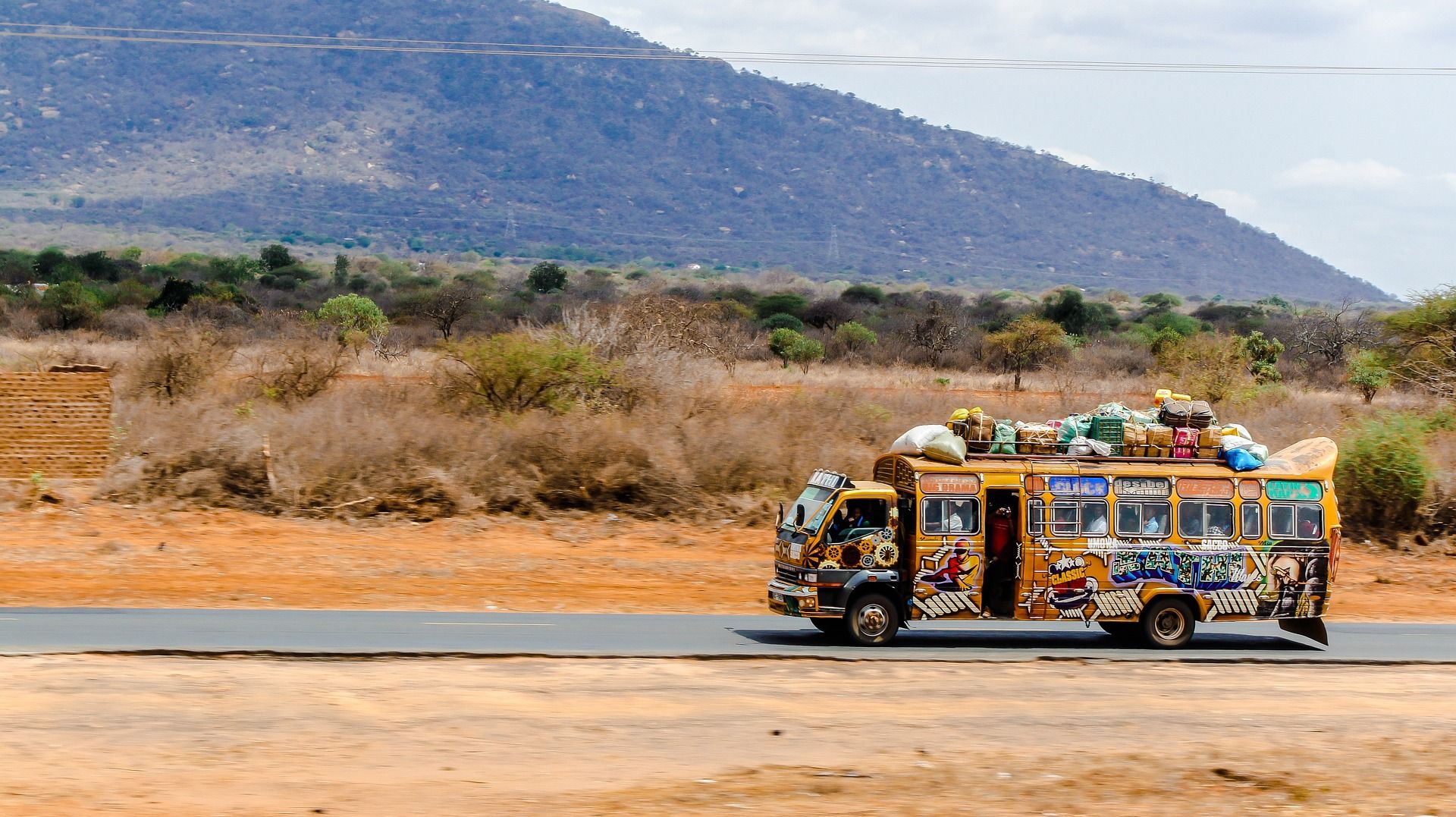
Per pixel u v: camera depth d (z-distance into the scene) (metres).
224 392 94.81
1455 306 113.25
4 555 56.00
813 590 43.69
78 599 48.50
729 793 25.56
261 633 42.31
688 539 69.00
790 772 27.19
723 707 33.12
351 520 68.12
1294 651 46.34
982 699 35.12
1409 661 44.41
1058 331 197.88
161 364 95.69
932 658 41.94
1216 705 35.44
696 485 75.06
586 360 89.88
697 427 79.75
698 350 103.31
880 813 24.64
